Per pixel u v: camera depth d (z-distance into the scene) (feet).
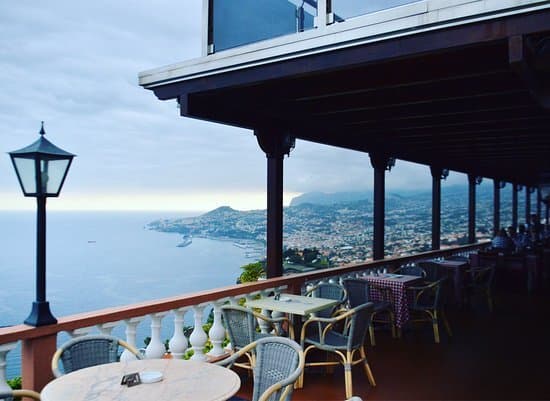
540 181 59.47
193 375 7.87
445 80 13.04
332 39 10.94
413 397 12.72
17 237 15.87
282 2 12.92
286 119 17.67
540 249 32.24
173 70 14.26
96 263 26.03
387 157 25.67
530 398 12.66
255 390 9.19
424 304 18.98
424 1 9.61
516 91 13.76
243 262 29.78
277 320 13.62
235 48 12.85
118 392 7.05
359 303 16.92
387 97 15.72
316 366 14.75
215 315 14.38
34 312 10.00
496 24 9.03
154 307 12.29
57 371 8.55
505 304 25.81
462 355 16.58
